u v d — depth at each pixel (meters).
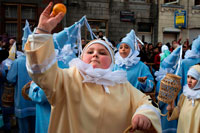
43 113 2.36
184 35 13.03
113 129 1.26
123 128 1.30
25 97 2.39
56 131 1.24
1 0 9.80
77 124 1.22
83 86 1.27
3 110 4.04
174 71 3.46
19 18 10.12
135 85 3.18
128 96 1.38
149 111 1.24
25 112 3.48
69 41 2.96
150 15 12.59
